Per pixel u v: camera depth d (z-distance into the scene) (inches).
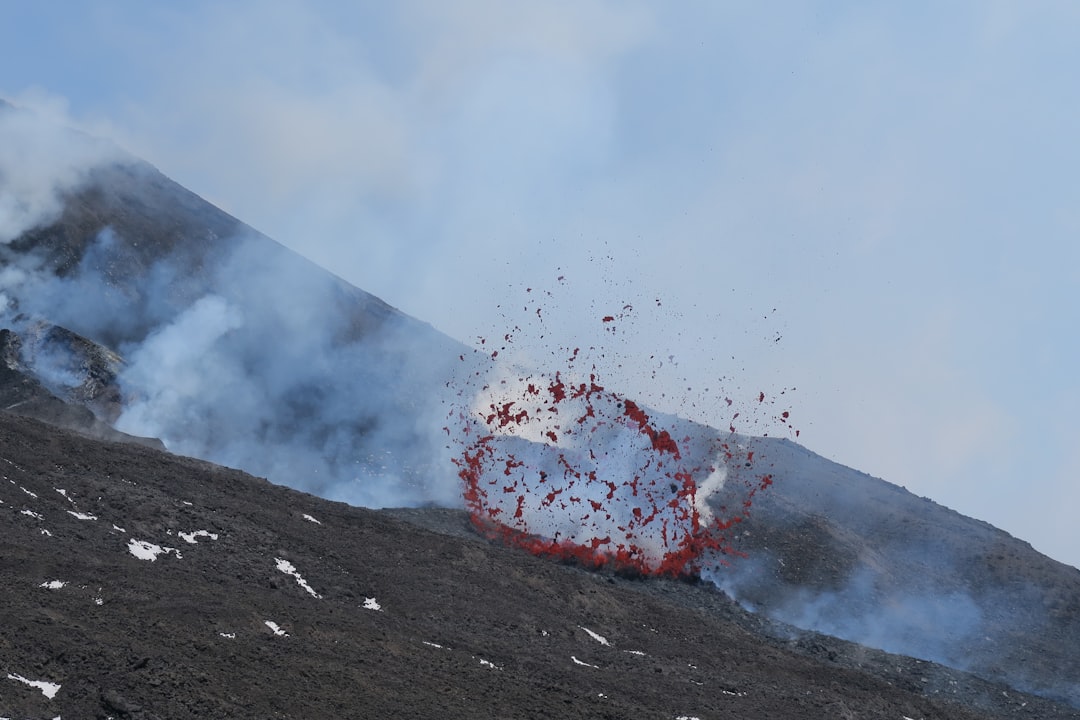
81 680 1727.4
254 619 2267.5
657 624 3769.7
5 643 1769.2
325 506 3873.0
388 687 2106.3
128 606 2144.4
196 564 2832.2
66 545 2571.4
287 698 1891.0
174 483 3474.4
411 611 3095.5
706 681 3129.9
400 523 3944.4
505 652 2819.9
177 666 1867.6
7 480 2878.9
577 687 2586.1
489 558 3818.9
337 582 3134.8
